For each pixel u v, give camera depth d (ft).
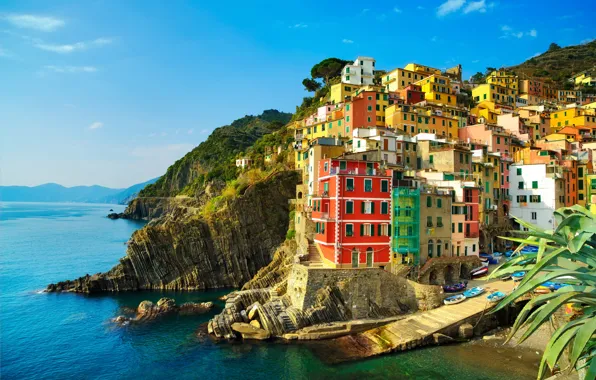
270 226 337.31
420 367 150.51
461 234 229.66
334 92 442.09
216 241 312.09
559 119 449.48
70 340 189.16
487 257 246.06
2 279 317.83
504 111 449.48
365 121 360.07
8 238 573.74
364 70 496.64
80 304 248.73
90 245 508.53
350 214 205.46
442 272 214.69
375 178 210.59
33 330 202.90
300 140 385.09
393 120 352.69
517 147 362.74
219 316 197.26
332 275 193.16
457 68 566.36
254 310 195.21
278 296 208.54
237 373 152.97
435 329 170.50
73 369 161.07
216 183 536.42
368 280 195.42
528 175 304.91
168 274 295.89
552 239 77.66
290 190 351.67
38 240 554.46
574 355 68.85
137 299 262.06
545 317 72.49
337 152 273.54
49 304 248.52
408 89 412.57
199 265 301.84
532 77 628.28
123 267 289.74
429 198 216.74
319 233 224.12
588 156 337.93
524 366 148.77
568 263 81.46
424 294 194.18
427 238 215.31
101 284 281.95
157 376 153.58
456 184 234.58
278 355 165.78
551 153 323.57
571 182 313.53
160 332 196.95
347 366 153.99
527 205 303.48
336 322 186.29
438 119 362.53
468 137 362.94
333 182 207.82
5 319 219.20
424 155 285.64
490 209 284.61
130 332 197.77
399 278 199.11
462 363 152.15
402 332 173.06
